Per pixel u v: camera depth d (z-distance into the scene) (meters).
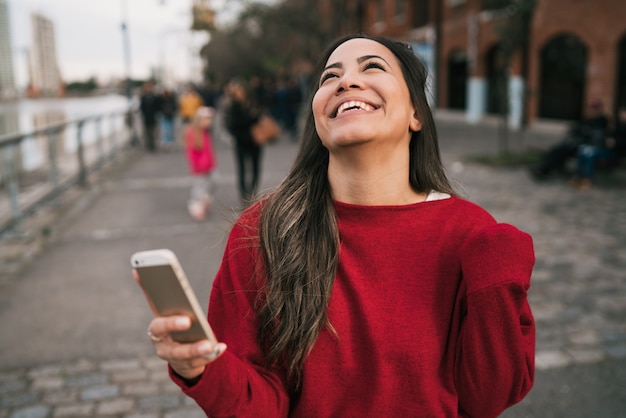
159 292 0.98
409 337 1.20
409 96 1.36
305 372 1.23
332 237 1.26
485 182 9.93
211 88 29.80
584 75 17.30
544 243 6.20
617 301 4.59
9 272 5.64
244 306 1.29
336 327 1.22
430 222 1.26
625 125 9.57
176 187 10.27
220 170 12.34
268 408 1.19
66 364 3.78
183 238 6.75
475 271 1.18
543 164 9.95
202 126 7.65
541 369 3.59
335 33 19.45
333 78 1.36
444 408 1.22
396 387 1.20
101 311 4.63
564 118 18.33
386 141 1.29
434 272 1.23
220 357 1.10
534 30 18.75
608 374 3.51
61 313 4.60
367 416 1.21
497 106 22.30
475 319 1.17
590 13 16.38
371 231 1.26
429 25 26.88
